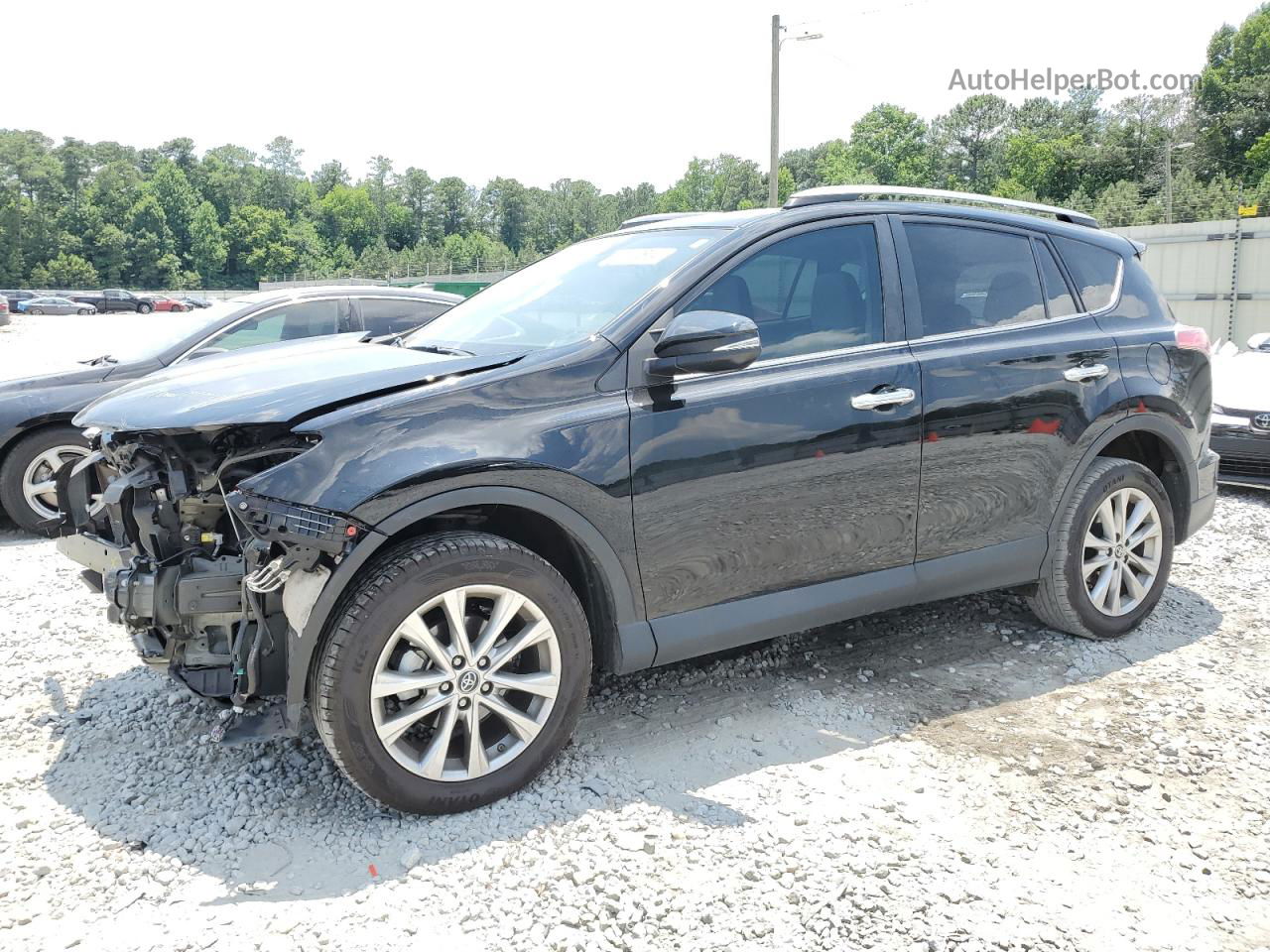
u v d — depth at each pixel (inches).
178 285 5748.0
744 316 132.0
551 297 147.3
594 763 130.0
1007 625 179.9
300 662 109.1
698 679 157.4
